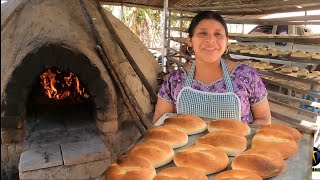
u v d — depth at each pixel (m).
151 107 4.57
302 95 5.22
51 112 4.33
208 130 1.61
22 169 3.07
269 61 6.38
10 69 3.34
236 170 1.17
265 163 1.17
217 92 1.81
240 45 6.29
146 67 5.04
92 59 3.63
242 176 1.11
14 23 3.62
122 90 3.92
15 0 3.98
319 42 3.38
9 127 3.40
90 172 3.35
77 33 3.79
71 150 3.40
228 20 4.67
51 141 3.62
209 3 7.35
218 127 1.56
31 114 4.25
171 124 1.62
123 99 3.93
